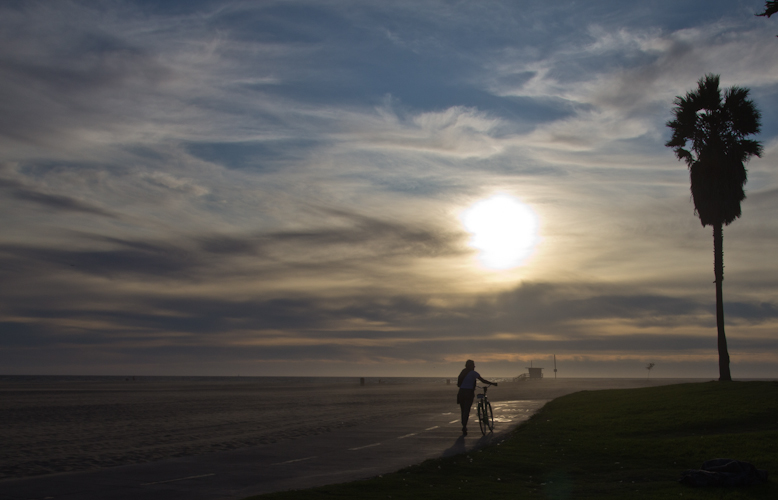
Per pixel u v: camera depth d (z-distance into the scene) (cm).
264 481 990
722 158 3189
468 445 1469
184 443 1603
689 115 3278
